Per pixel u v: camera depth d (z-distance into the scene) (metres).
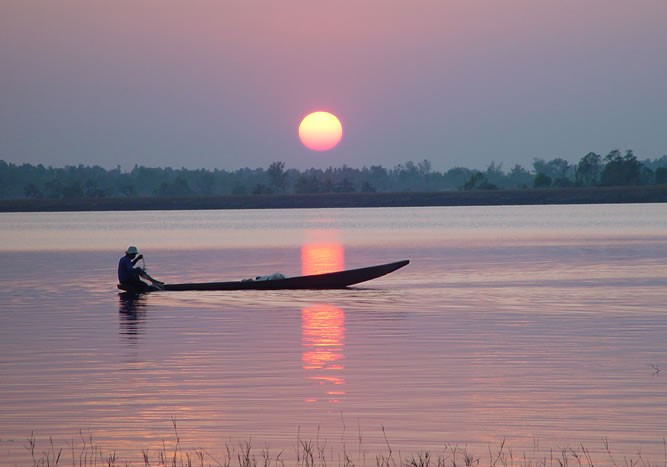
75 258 95.62
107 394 27.80
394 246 109.25
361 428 23.86
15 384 29.28
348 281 59.22
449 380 29.27
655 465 20.59
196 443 22.70
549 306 48.06
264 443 22.69
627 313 44.84
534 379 29.23
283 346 36.03
